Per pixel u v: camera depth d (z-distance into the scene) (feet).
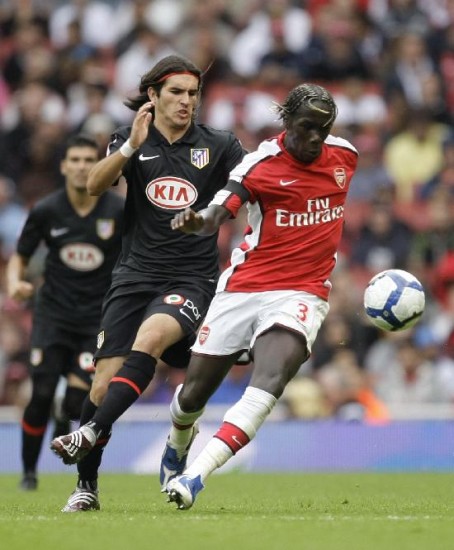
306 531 64.03
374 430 156.35
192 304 82.07
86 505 79.61
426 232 195.83
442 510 80.43
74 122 217.56
